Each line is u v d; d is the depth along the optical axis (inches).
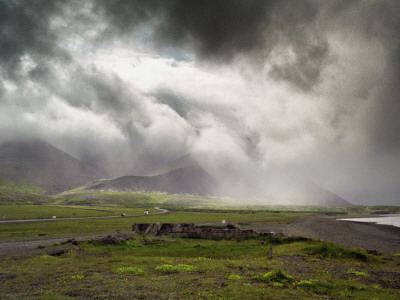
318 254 1445.6
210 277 937.5
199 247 1841.8
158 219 4918.8
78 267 1089.4
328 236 3034.0
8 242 1957.4
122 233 2150.6
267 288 806.5
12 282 867.4
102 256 1402.6
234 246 1915.6
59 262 1193.4
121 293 749.3
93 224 3764.8
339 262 1283.2
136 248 1747.0
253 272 1018.7
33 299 692.7
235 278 912.3
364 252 1640.0
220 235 2316.7
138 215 6072.8
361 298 750.5
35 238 2218.3
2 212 5994.1
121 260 1257.4
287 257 1368.1
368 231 3941.9
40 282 866.8
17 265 1120.2
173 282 864.3
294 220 5748.0
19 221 4288.9
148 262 1208.8
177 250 1679.4
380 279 1018.1
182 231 2393.0
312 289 824.3
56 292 756.6
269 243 2055.9
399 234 3700.8
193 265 1137.4
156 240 2095.2
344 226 4697.3
